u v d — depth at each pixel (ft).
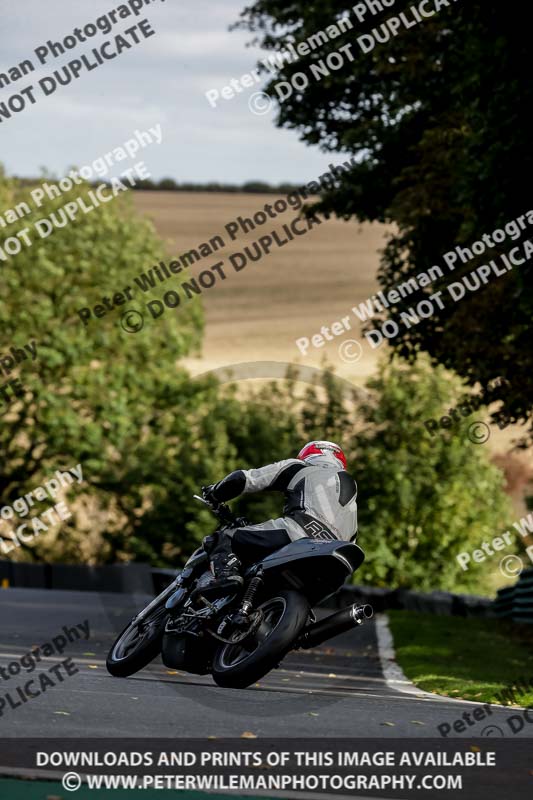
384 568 348.79
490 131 158.71
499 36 159.02
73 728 65.87
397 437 346.13
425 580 361.10
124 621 164.55
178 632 78.07
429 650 162.20
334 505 79.56
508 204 161.27
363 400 339.16
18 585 315.37
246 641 75.77
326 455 82.17
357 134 232.12
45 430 382.01
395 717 82.07
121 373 396.57
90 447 373.81
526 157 157.79
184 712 75.10
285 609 75.05
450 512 357.41
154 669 101.40
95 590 286.46
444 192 197.36
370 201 243.19
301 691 94.94
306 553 75.41
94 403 388.78
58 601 207.00
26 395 393.09
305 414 312.71
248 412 304.30
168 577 240.73
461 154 184.75
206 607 77.25
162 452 317.01
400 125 228.22
